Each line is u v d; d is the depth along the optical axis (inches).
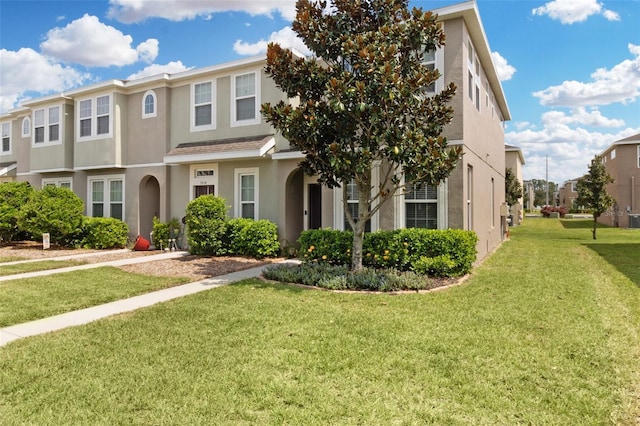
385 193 313.7
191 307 242.1
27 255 498.3
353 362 160.4
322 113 303.1
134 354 169.0
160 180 570.9
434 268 332.8
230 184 522.9
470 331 198.1
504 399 132.6
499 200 674.8
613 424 119.5
